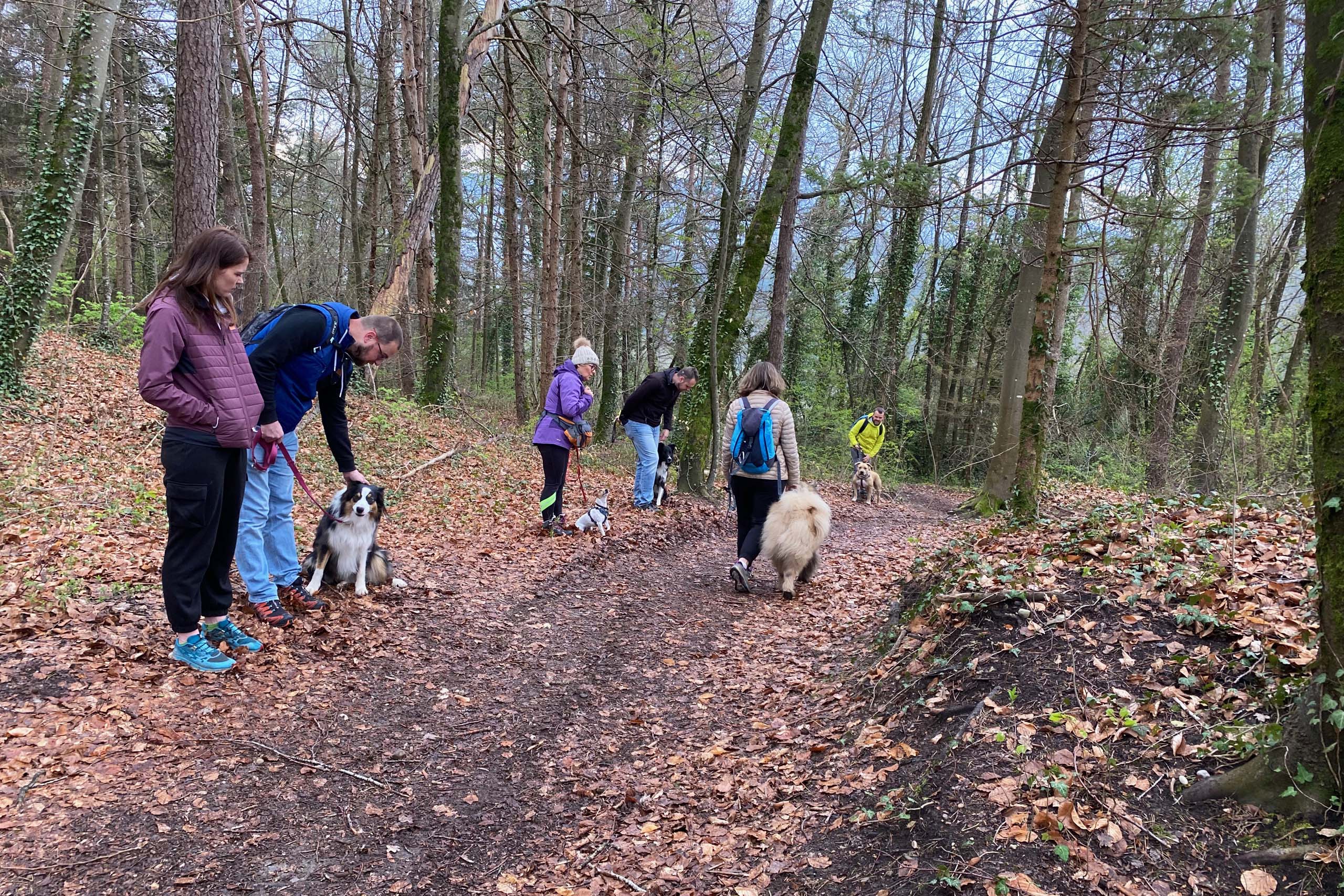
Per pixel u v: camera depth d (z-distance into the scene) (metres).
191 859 2.78
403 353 16.70
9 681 3.54
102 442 8.45
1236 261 14.00
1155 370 10.55
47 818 2.83
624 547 7.69
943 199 7.30
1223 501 5.71
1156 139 6.71
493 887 2.85
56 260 9.45
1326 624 2.20
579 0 12.28
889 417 21.83
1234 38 7.58
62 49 13.98
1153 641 3.30
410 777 3.52
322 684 4.16
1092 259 7.62
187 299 3.50
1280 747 2.31
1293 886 2.04
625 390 25.05
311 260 25.31
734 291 10.95
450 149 13.05
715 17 10.80
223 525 3.94
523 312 23.88
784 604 6.23
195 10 8.26
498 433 14.15
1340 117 2.14
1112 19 6.06
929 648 3.94
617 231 18.06
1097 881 2.21
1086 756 2.71
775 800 3.26
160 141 22.20
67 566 4.77
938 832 2.60
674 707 4.42
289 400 4.57
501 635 5.18
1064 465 16.86
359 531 5.27
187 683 3.84
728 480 6.64
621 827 3.24
